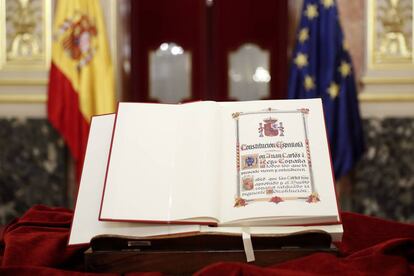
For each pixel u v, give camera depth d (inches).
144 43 185.5
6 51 177.6
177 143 50.1
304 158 49.4
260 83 184.2
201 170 48.0
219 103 53.3
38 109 175.6
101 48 170.7
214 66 184.7
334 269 42.9
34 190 174.1
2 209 174.1
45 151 173.8
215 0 184.1
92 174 51.7
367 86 174.2
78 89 169.5
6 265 49.9
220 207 47.0
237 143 50.6
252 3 183.2
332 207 46.6
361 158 171.5
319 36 168.7
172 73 185.6
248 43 184.1
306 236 46.0
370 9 173.3
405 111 173.8
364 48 175.3
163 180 48.2
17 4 177.6
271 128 51.3
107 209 46.9
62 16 170.2
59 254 52.3
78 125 168.6
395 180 171.0
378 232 61.3
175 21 185.0
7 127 173.9
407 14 174.2
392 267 45.1
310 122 51.7
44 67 175.9
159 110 52.2
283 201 46.9
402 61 173.8
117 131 51.1
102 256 45.8
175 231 45.9
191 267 45.9
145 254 45.9
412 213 170.4
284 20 181.3
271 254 46.1
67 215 69.7
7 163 173.9
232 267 41.8
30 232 61.1
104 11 175.9
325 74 167.2
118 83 178.5
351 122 167.8
